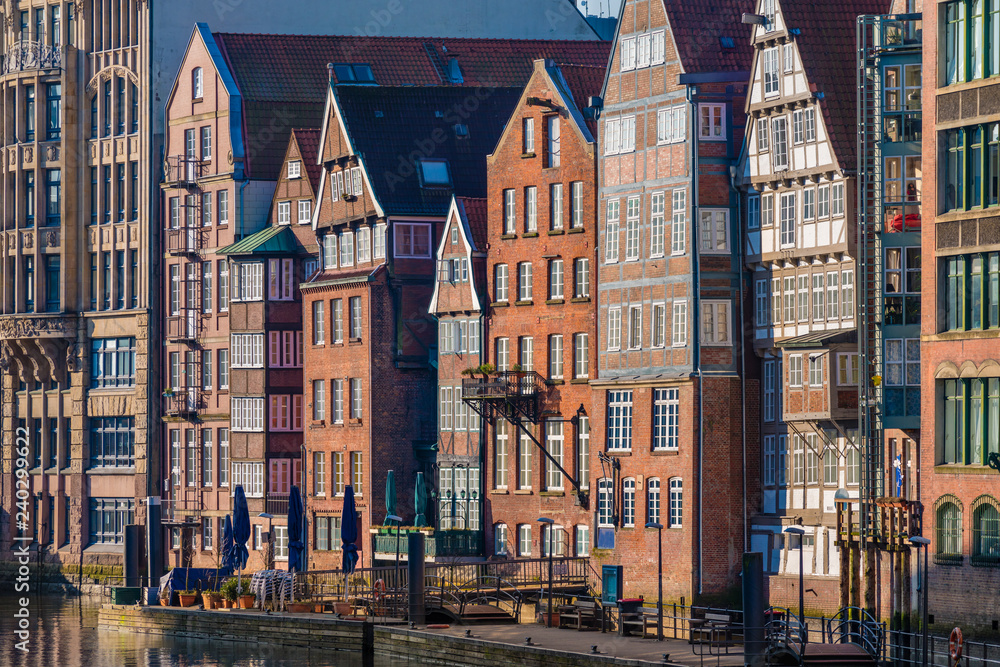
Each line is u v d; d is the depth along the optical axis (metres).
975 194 118.50
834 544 131.88
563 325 164.50
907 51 128.88
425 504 175.00
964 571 117.44
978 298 118.19
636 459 151.75
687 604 145.12
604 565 148.50
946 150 120.88
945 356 120.06
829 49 138.88
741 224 146.75
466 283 174.75
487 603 150.75
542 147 166.88
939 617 119.44
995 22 116.94
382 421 181.75
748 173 144.75
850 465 134.88
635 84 154.12
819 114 136.75
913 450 127.06
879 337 127.88
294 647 149.50
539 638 128.50
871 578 126.19
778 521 142.12
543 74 167.12
